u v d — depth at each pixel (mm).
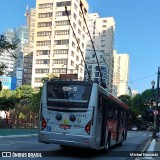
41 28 117750
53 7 116438
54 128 14844
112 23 124250
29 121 41906
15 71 151625
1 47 28688
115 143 20719
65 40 113812
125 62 86875
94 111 14547
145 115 104938
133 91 133000
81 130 14469
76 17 114562
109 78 85125
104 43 104938
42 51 117375
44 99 15258
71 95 14828
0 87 31688
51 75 54844
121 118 22359
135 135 52219
